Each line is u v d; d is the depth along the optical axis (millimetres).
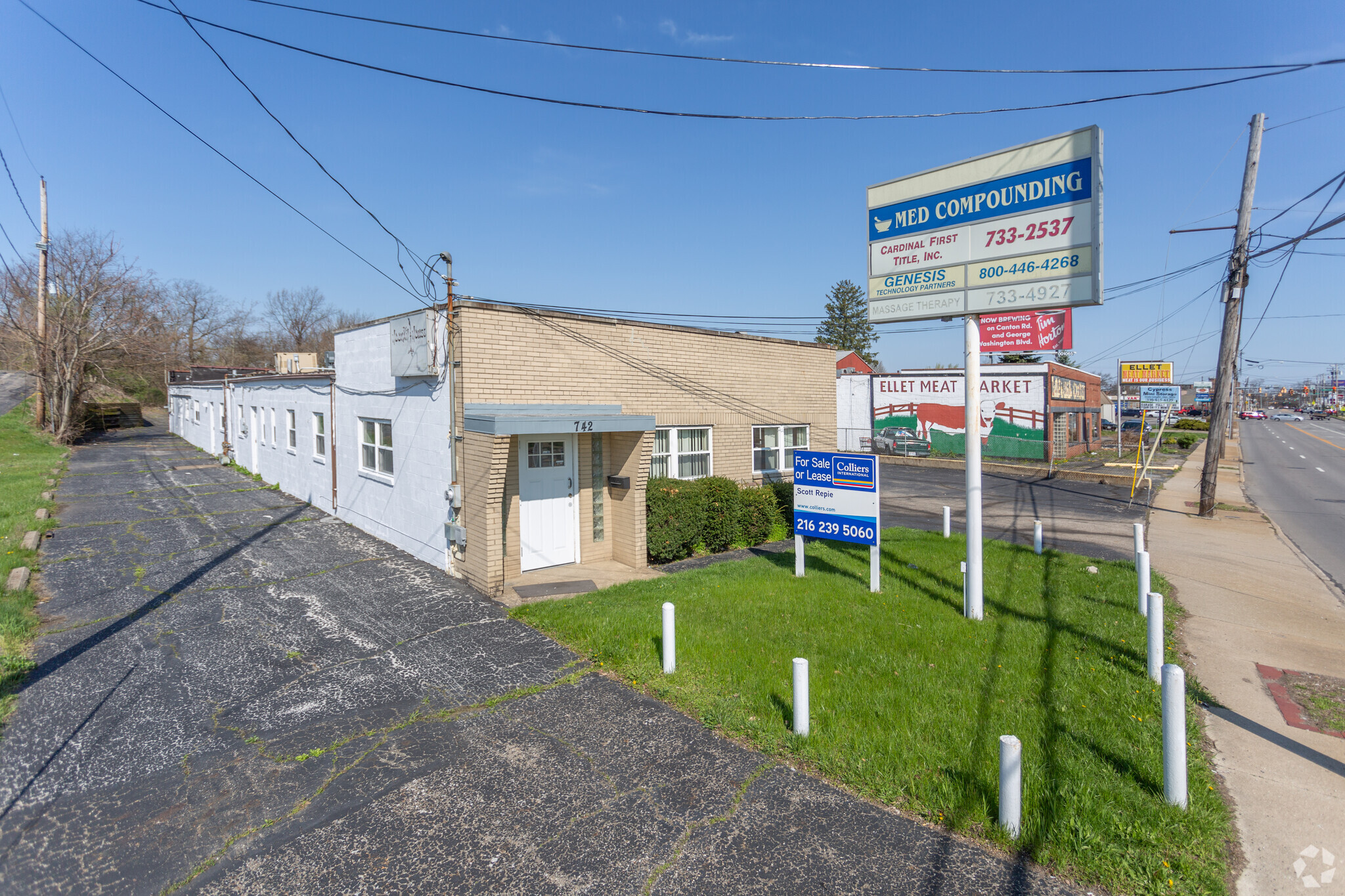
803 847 3871
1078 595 9039
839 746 4879
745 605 8281
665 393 12047
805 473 9711
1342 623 8289
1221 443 16391
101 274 31250
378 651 6922
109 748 4969
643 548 10414
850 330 65375
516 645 7082
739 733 5172
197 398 29000
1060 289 7527
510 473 9711
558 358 10352
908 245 8711
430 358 9641
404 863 3766
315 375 14648
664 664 6223
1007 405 30875
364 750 4973
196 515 13891
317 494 14875
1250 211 15641
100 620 7656
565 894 3523
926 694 5676
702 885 3580
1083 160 7352
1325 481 24766
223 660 6637
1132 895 3477
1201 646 7348
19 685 5984
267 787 4500
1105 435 49312
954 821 4020
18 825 4070
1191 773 4578
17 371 46906
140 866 3725
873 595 8781
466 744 5059
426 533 10367
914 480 24453
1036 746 4844
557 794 4414
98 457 24594
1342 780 4637
